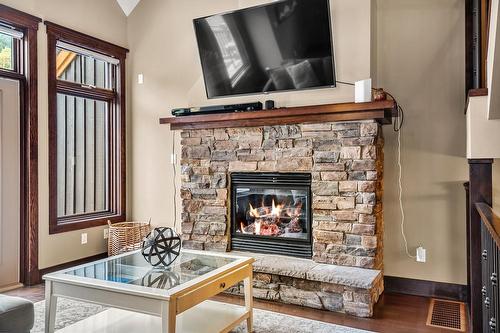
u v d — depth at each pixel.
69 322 2.83
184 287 2.21
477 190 2.52
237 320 2.61
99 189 4.87
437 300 3.45
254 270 3.47
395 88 3.70
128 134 5.02
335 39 3.62
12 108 3.84
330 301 3.17
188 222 4.24
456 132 3.49
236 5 4.35
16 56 3.91
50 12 4.10
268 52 3.80
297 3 3.57
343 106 3.36
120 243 4.47
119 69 4.90
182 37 4.70
